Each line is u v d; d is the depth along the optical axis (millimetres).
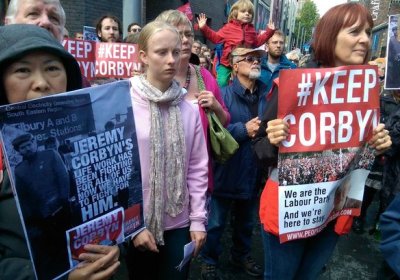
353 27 1577
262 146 1724
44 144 980
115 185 1190
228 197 2633
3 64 993
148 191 1646
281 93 1554
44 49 1010
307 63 1851
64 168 1033
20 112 923
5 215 1041
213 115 2145
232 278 2875
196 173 1827
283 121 1565
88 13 7211
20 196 934
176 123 1686
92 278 1097
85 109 1086
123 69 3275
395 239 1308
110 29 3973
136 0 4465
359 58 1623
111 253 1145
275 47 4641
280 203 1641
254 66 2674
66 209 1043
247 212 2834
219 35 4941
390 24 2846
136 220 1280
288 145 1603
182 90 1765
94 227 1130
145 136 1627
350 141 1670
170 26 1682
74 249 1075
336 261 3258
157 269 1854
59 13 1684
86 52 3217
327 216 1731
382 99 3807
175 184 1689
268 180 1795
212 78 2359
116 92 1181
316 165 1646
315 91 1577
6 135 901
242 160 2590
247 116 2738
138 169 1258
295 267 1825
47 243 999
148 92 1633
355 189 1769
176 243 1777
